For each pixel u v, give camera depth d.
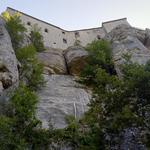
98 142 15.28
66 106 21.25
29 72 24.19
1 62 21.33
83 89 25.38
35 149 15.39
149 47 38.53
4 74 20.81
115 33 36.69
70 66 31.12
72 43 54.34
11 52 23.08
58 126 18.47
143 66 17.05
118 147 15.40
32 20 52.12
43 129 16.22
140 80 15.84
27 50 25.91
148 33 40.59
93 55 30.45
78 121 18.61
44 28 52.81
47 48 37.75
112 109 15.91
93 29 57.69
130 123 15.12
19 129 15.59
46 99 21.89
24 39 32.56
